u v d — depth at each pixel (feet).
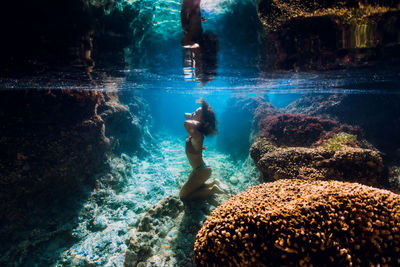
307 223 7.57
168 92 51.83
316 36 13.03
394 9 10.03
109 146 26.30
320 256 7.00
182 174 31.40
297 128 24.98
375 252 7.12
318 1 10.47
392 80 27.07
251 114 39.06
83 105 21.58
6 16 9.22
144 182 28.14
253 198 9.76
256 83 31.86
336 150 16.48
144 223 17.10
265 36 13.48
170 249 15.53
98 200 21.65
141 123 41.78
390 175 20.83
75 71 17.58
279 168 16.97
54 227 17.85
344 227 7.43
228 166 34.30
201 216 18.06
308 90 39.24
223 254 8.02
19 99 18.43
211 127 18.30
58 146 19.06
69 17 10.83
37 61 13.70
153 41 16.34
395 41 12.71
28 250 16.15
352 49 14.34
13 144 17.10
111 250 16.51
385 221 7.54
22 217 17.17
